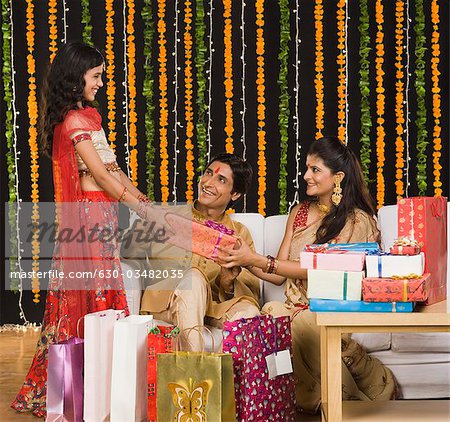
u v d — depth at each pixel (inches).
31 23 254.7
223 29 261.9
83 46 156.5
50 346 136.6
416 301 123.6
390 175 259.9
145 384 138.3
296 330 155.0
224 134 263.4
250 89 262.1
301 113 261.9
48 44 260.1
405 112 257.9
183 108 262.2
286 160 254.5
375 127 259.1
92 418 135.8
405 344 155.9
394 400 150.2
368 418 131.8
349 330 123.9
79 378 137.6
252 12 260.8
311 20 260.7
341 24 252.8
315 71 260.8
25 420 152.9
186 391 129.6
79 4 261.3
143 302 161.6
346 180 158.2
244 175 167.5
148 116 254.2
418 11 249.0
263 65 257.9
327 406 129.4
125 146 262.1
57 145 156.2
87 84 156.0
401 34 252.8
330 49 259.4
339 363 124.1
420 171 250.1
